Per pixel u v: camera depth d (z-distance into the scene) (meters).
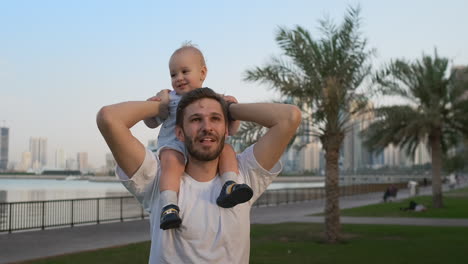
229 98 2.52
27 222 16.55
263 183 2.39
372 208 25.06
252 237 13.48
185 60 2.85
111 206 23.06
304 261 9.44
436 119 21.88
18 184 78.81
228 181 2.20
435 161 25.20
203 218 2.16
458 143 25.89
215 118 2.21
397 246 11.42
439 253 10.25
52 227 15.84
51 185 72.56
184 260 2.12
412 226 16.03
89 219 19.09
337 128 12.87
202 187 2.26
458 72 22.88
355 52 12.39
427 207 25.44
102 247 11.20
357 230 14.95
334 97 11.84
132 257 9.63
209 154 2.19
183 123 2.23
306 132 13.09
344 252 10.59
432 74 22.41
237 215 2.22
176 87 2.86
